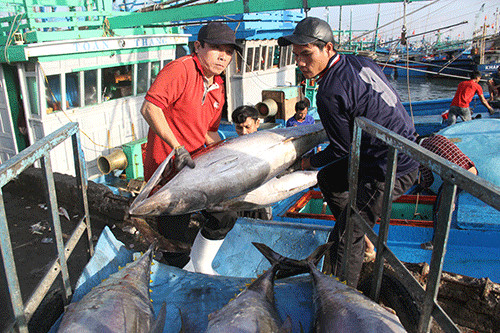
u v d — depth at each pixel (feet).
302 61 9.14
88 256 9.09
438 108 45.85
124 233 20.35
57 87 23.58
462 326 11.55
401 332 5.94
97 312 6.48
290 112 33.99
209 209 10.03
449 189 5.10
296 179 12.32
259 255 11.83
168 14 21.95
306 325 7.66
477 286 11.32
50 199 7.09
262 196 11.34
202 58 9.19
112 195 21.40
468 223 14.14
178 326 7.89
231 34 9.07
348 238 8.73
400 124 9.10
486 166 16.03
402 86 112.88
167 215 8.93
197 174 9.16
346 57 9.20
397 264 6.53
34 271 17.25
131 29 27.35
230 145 10.19
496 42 110.63
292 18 39.73
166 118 9.62
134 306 6.95
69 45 22.65
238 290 8.91
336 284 7.81
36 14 21.99
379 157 9.16
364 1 16.07
